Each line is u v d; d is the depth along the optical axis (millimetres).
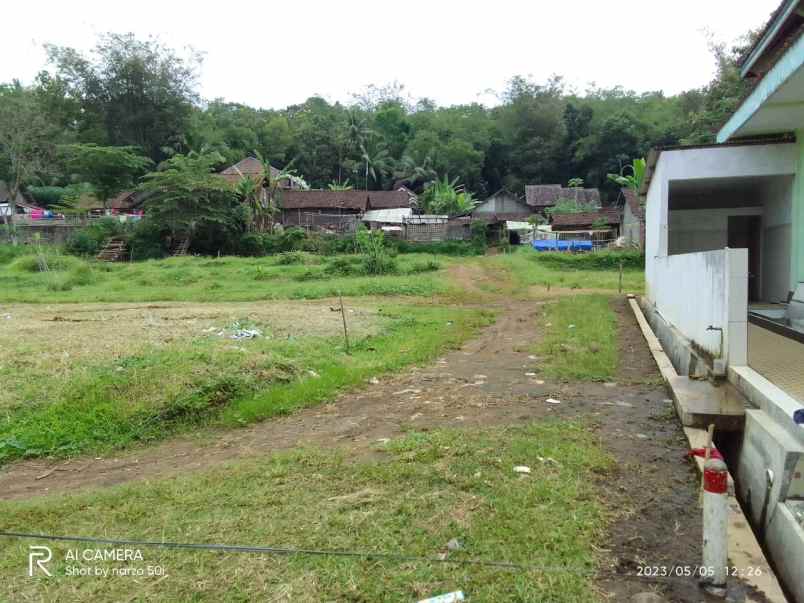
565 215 39125
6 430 5766
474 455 4621
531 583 2914
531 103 60562
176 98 48812
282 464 4668
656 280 11516
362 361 8641
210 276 24938
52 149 41969
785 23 7715
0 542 3566
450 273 24875
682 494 3967
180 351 7863
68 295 20562
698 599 2811
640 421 5590
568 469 4316
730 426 4852
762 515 4062
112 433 5789
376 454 4816
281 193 42938
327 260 28828
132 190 43031
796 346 6902
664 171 10805
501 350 9836
